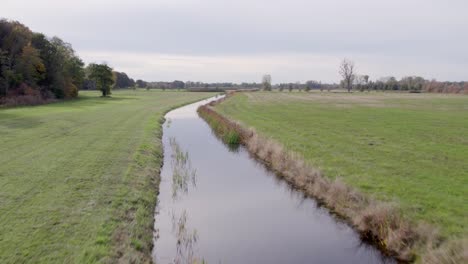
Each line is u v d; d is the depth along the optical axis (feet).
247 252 23.88
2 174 36.99
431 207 28.71
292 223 29.19
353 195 31.45
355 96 246.88
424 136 65.98
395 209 27.02
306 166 41.75
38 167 40.16
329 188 34.58
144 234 25.21
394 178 37.52
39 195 30.66
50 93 172.14
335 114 110.83
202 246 24.59
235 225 28.48
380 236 25.18
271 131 74.49
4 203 28.50
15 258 19.93
